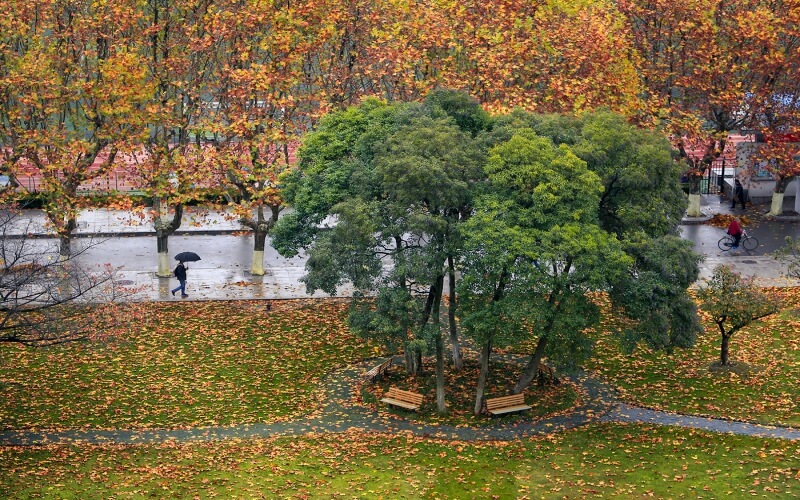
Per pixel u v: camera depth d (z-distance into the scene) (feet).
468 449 150.61
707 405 166.40
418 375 180.86
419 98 230.27
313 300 217.15
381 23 242.37
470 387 175.11
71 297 157.89
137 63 216.13
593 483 136.46
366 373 182.70
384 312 153.99
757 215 275.18
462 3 240.73
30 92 219.00
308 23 233.14
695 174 264.93
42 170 220.23
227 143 226.58
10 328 151.64
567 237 146.30
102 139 222.28
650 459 144.36
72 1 221.05
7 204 223.30
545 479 138.62
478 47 234.17
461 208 157.99
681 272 155.53
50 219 218.59
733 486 133.69
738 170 291.38
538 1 242.58
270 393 174.60
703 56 251.80
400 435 156.87
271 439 155.53
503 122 164.25
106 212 275.39
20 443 152.46
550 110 229.25
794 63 257.55
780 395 168.96
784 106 261.65
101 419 162.71
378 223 151.74
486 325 151.23
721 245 247.09
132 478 138.31
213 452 149.38
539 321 152.76
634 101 238.48
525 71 233.96
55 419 162.20
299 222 185.57
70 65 219.20
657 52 263.49
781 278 225.35
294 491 134.82
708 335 196.13
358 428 159.94
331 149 173.17
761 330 197.67
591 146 156.46
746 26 248.32
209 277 230.07
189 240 256.93
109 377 178.70
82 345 188.24
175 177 231.50
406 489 135.74
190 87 228.84
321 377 181.27
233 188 225.76
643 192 159.74
